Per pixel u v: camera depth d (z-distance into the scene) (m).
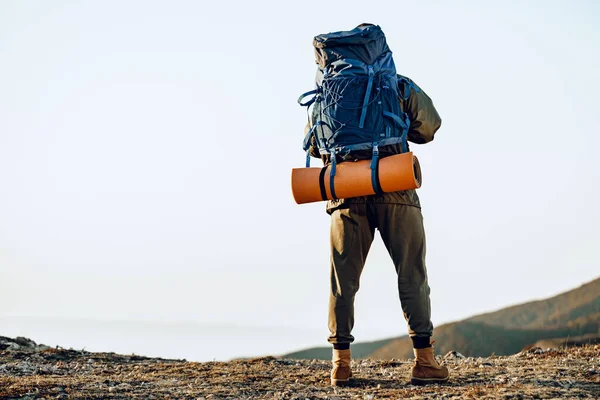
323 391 5.98
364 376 6.85
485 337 52.03
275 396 5.75
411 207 5.97
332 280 6.16
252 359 8.41
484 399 5.22
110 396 5.66
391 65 6.00
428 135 6.24
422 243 6.02
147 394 5.82
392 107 5.87
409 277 6.00
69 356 8.63
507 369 6.84
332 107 5.89
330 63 5.98
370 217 6.05
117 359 8.63
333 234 6.13
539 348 8.65
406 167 5.62
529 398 5.24
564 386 5.77
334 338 6.18
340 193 5.90
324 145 6.04
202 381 6.64
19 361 8.14
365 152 5.92
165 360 8.68
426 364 6.06
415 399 5.34
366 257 6.20
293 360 8.42
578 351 8.08
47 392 5.75
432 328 6.12
